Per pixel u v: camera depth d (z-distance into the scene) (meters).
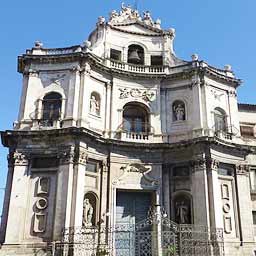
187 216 32.72
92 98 35.06
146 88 37.75
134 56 39.91
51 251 27.95
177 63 39.66
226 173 34.84
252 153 38.75
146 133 35.81
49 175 30.92
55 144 31.30
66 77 34.44
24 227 29.27
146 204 34.19
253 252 32.44
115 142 33.59
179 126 36.12
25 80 34.56
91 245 28.34
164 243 28.06
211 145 33.34
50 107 33.78
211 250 28.77
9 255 27.89
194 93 36.34
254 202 36.72
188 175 33.91
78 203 29.36
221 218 31.59
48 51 35.84
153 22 42.41
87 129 31.11
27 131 31.08
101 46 38.72
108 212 31.75
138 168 34.06
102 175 32.91
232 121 37.59
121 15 41.72
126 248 29.16
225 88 38.66
